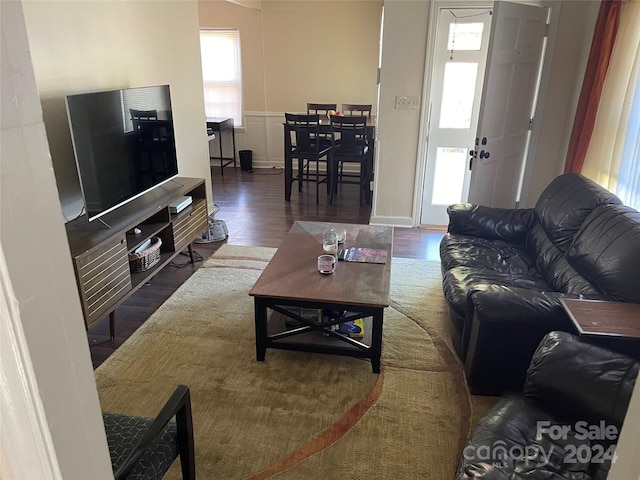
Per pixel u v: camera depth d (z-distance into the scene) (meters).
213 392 2.51
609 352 1.78
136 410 2.38
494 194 4.39
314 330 2.69
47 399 0.61
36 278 0.58
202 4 7.03
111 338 2.97
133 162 3.32
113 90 3.04
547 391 1.77
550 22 4.16
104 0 3.25
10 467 0.63
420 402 2.45
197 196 4.20
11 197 0.54
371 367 2.71
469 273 2.95
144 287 3.64
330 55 6.94
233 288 3.61
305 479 2.00
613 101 3.35
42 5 2.71
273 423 2.30
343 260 2.95
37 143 0.57
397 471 2.04
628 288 2.22
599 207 2.70
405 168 4.84
